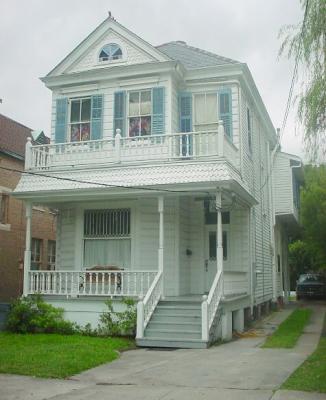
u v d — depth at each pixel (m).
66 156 17.33
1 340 13.78
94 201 17.78
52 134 18.95
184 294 17.67
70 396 7.96
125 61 18.56
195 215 18.70
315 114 10.33
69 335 15.11
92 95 18.69
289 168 27.08
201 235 18.53
